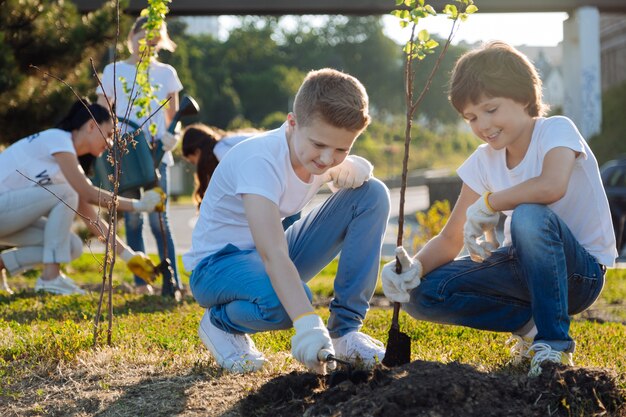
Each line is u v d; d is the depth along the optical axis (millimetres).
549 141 3199
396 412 2469
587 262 3301
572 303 3393
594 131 21156
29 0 9117
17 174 6391
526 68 3168
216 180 3357
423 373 2650
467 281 3471
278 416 2701
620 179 14422
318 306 6590
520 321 3506
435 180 22594
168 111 6812
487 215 3186
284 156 3129
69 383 3324
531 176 3289
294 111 3043
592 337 4531
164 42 6621
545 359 3006
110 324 3879
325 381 2889
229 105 64188
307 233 3480
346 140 2961
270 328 3145
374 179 3439
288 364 3459
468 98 3184
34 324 4730
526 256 3111
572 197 3346
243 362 3346
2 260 6707
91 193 6258
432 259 3547
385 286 3131
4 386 3336
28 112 9195
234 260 3266
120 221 10383
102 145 6418
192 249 3504
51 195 6477
